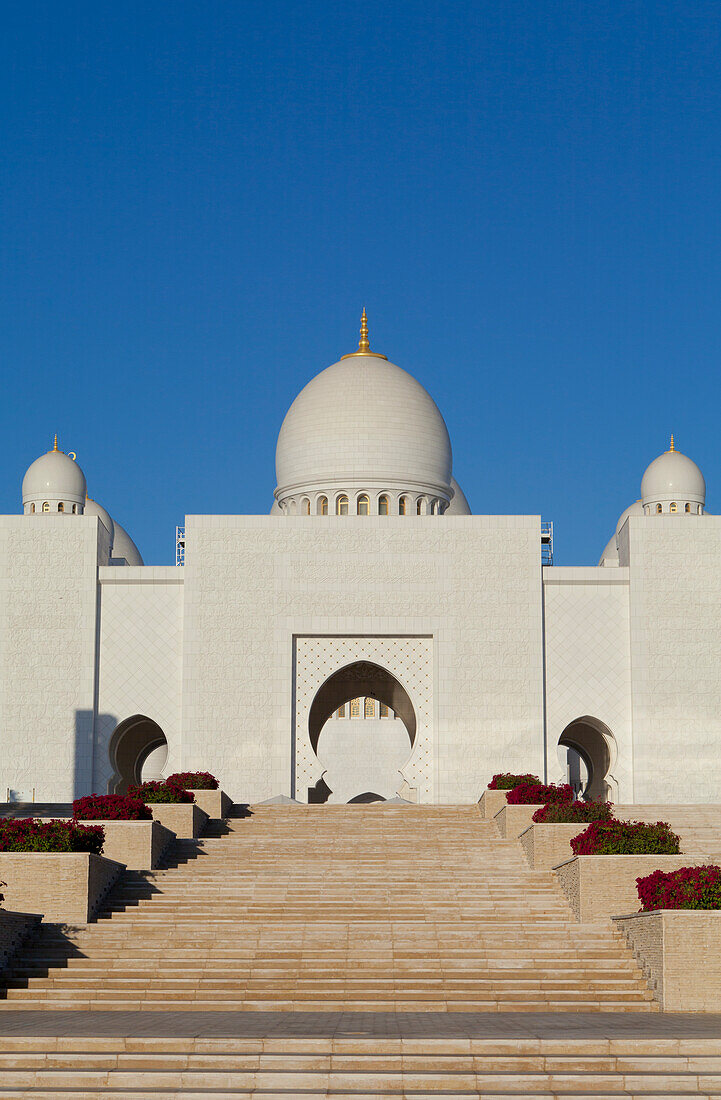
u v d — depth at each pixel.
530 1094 14.21
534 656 49.78
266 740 49.16
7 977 22.05
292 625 50.03
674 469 63.59
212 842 33.22
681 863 25.70
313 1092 14.31
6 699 49.62
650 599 50.28
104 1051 15.81
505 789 39.03
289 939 24.23
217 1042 15.88
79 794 48.88
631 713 49.66
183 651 49.84
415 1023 17.94
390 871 29.95
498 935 24.31
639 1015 19.73
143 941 24.09
